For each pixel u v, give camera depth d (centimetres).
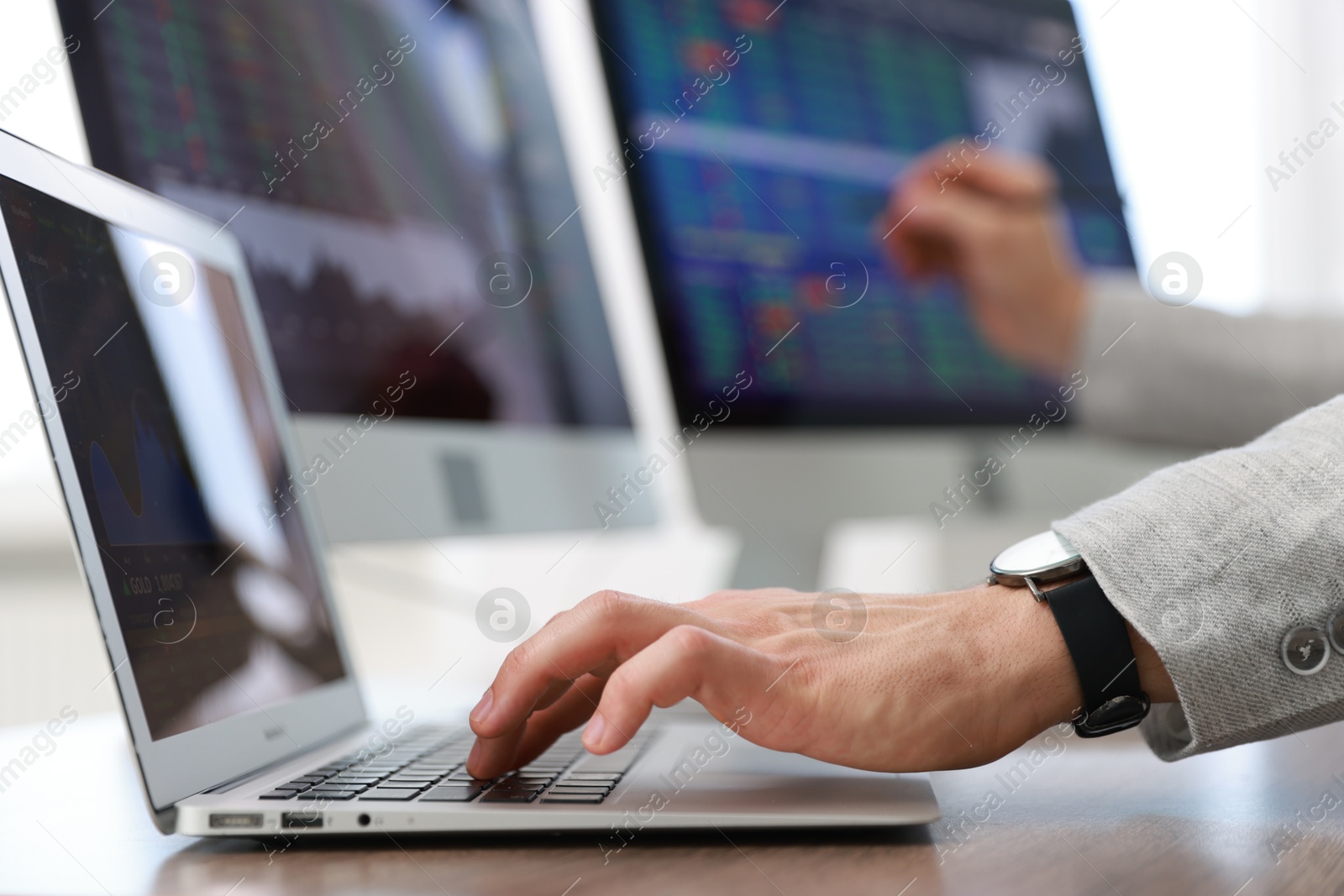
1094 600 51
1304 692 48
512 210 134
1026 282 170
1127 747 63
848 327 154
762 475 143
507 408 121
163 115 85
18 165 50
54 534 151
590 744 45
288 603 67
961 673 49
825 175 155
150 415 56
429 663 189
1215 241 242
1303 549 48
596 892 36
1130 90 216
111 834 47
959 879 37
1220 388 161
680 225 139
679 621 52
